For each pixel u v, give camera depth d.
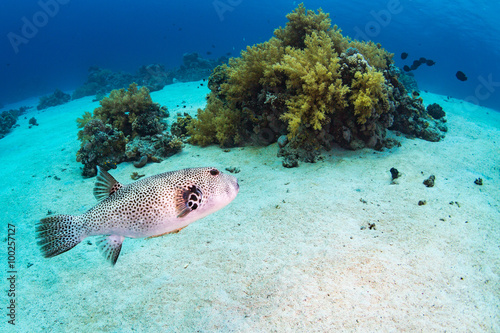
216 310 3.81
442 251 4.57
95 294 4.48
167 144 10.34
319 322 3.41
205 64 34.62
